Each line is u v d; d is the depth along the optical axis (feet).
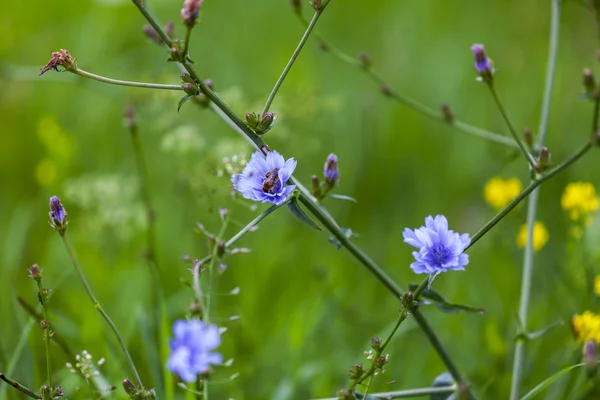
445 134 21.39
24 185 20.77
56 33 24.58
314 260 16.94
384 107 22.33
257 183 9.45
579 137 20.62
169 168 20.15
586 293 13.97
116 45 24.39
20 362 12.91
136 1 9.63
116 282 16.20
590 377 10.19
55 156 19.04
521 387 13.55
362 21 26.25
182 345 7.68
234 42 25.86
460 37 25.13
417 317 11.03
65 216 10.17
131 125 15.53
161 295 13.61
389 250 17.67
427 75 23.90
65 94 22.71
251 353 14.30
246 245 17.04
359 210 19.54
